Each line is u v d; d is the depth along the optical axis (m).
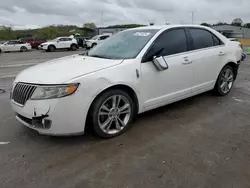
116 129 3.38
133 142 3.21
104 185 2.38
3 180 2.46
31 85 2.94
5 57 18.67
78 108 2.90
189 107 4.48
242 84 6.24
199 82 4.39
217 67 4.70
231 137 3.31
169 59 3.80
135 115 3.79
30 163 2.76
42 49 27.12
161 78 3.70
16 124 3.83
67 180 2.46
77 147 3.10
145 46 3.63
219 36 4.84
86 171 2.60
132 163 2.73
